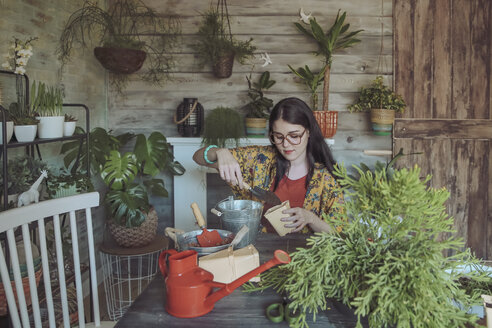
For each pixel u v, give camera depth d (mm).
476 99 3115
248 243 1185
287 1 3070
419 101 3131
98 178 3016
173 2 3100
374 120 2969
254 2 3080
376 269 828
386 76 3117
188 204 3078
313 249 883
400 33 3088
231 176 1445
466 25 3074
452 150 3156
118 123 3217
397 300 763
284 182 1688
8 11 2016
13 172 1807
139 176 3230
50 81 2410
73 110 2684
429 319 741
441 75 3111
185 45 3129
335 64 3113
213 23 3000
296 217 1283
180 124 3018
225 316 885
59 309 2051
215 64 2961
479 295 882
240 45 3012
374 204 856
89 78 2904
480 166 3154
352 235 879
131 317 885
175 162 2971
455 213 3193
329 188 1617
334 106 3148
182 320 872
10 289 1162
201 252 1026
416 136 3152
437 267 794
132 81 3184
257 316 885
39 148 2311
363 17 3086
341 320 870
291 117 1521
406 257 778
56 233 1356
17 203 1765
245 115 3145
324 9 3070
